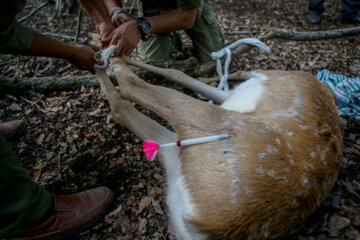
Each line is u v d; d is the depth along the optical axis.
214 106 2.15
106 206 2.16
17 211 1.62
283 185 1.76
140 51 3.83
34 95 3.34
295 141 1.99
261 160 1.79
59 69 3.83
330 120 2.28
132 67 3.60
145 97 2.32
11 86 3.28
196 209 1.69
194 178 1.80
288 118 2.13
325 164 1.99
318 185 1.93
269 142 1.90
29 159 2.60
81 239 2.03
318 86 2.55
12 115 3.10
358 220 2.16
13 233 1.67
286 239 2.05
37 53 2.07
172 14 2.82
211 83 3.69
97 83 3.45
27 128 2.92
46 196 1.84
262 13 5.87
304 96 2.31
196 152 1.89
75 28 4.84
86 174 2.46
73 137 2.83
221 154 1.82
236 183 1.68
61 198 2.00
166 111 2.20
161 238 2.05
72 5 5.13
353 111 3.08
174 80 3.04
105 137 2.84
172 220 1.84
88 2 2.68
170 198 1.91
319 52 4.40
